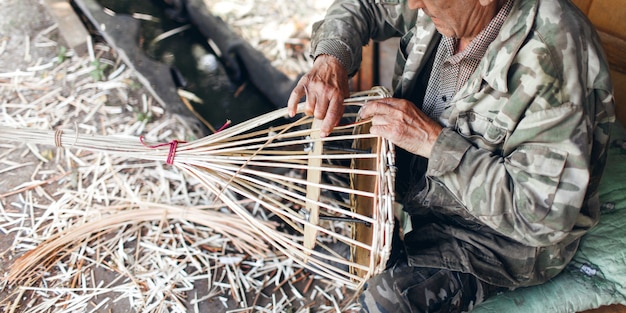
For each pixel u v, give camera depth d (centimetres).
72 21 316
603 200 207
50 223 240
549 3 150
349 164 210
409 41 191
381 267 165
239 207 188
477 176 159
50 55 309
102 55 308
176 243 234
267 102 291
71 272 224
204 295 220
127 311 214
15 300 214
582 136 150
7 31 319
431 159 161
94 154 263
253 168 251
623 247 197
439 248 180
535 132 152
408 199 190
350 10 198
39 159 262
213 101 291
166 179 254
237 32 313
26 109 282
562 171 151
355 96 198
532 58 149
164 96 282
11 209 244
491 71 155
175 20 330
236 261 229
